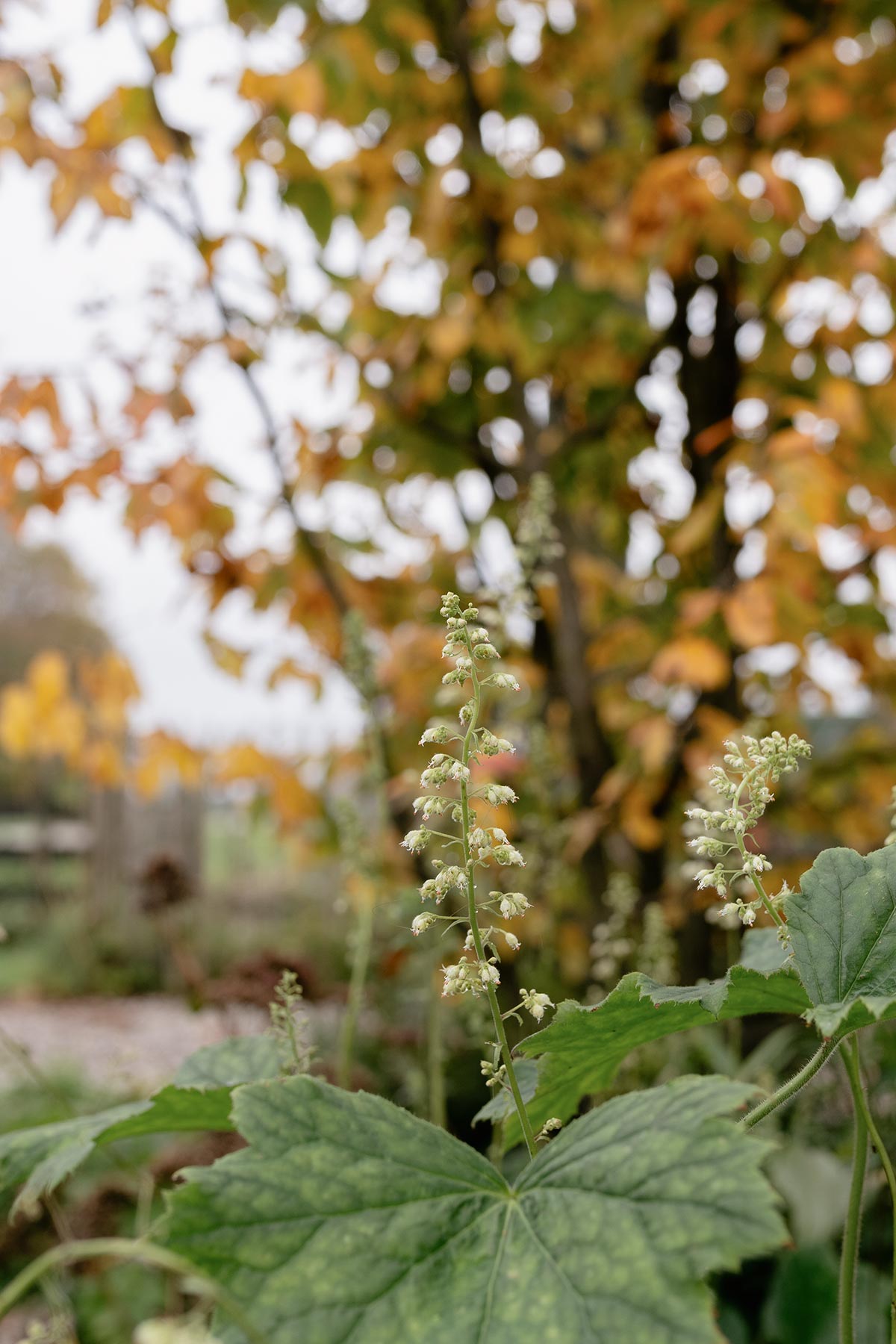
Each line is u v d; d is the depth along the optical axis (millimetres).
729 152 2990
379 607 3367
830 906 863
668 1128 682
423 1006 2709
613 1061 976
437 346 3109
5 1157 1122
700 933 2865
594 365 3545
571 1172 709
